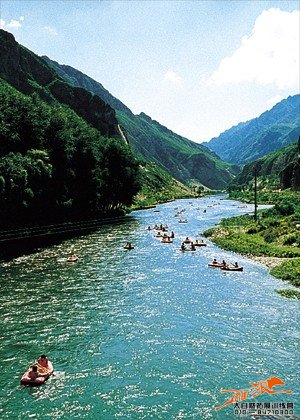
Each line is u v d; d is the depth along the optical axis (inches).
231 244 3058.6
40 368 1138.7
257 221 3986.2
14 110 3823.8
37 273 2235.5
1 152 3535.9
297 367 1182.9
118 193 5403.5
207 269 2347.4
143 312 1631.4
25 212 3659.0
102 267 2383.1
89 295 1844.2
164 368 1183.6
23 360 1234.6
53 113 4352.9
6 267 2374.5
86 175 4471.0
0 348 1312.7
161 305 1712.6
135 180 5605.3
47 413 972.6
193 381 1113.4
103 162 5206.7
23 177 3166.8
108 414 968.9
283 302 1747.0
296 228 3125.0
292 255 2586.1
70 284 2020.2
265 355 1257.4
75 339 1379.2
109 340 1370.6
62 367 1192.8
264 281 2089.1
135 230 3996.1
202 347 1316.4
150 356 1258.0
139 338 1386.6
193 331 1443.2
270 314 1601.9
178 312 1631.4
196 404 1007.6
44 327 1478.8
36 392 1061.8
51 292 1888.5
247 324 1501.0
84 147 4463.6
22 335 1408.7
